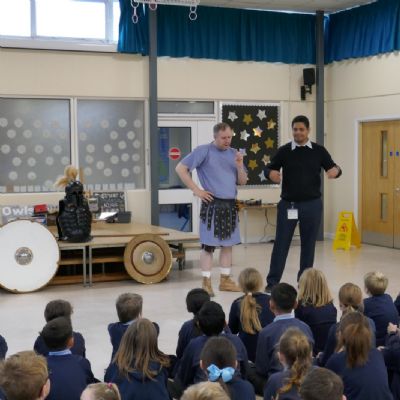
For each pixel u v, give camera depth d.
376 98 9.86
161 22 9.76
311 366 2.50
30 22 9.18
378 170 10.02
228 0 9.70
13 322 5.50
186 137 10.17
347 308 3.49
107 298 6.38
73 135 9.49
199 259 8.75
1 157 9.18
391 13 9.42
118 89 9.65
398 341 3.27
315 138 10.91
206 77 10.15
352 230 9.88
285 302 3.42
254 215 10.63
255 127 10.52
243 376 3.29
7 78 9.06
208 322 3.16
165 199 10.09
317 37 10.64
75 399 2.71
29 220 6.68
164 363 2.83
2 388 2.06
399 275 7.57
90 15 9.52
